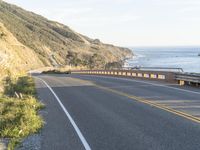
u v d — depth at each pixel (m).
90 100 20.56
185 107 16.66
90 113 15.75
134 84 31.28
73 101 20.33
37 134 11.73
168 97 20.86
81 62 184.12
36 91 26.70
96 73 61.94
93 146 9.96
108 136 11.12
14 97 21.25
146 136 10.99
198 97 20.53
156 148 9.57
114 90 26.12
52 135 11.48
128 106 17.61
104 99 20.84
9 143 10.38
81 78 45.00
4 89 24.83
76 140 10.71
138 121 13.49
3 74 31.03
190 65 198.75
